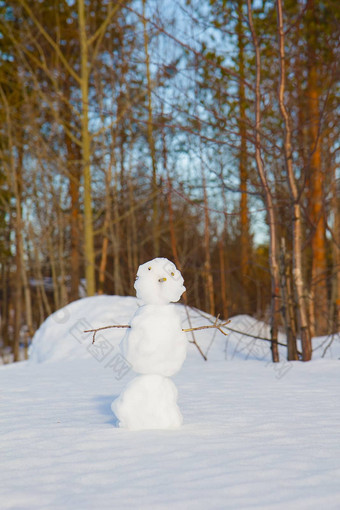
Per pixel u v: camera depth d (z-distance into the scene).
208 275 16.31
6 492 2.49
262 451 3.12
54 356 9.46
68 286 22.30
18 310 20.95
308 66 8.88
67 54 19.97
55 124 18.27
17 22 20.48
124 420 3.75
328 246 16.69
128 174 18.61
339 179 8.15
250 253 19.11
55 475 2.73
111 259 22.75
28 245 20.52
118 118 15.86
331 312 14.16
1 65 20.06
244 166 11.12
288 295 7.94
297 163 8.16
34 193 19.02
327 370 6.85
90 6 19.23
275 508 2.26
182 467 2.81
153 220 19.77
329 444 3.29
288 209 9.26
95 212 20.69
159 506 2.29
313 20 11.40
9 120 18.95
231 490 2.47
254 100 8.02
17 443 3.40
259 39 8.31
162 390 3.78
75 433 3.62
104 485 2.56
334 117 8.35
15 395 5.38
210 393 5.30
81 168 19.67
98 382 6.32
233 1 8.25
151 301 3.88
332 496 2.39
